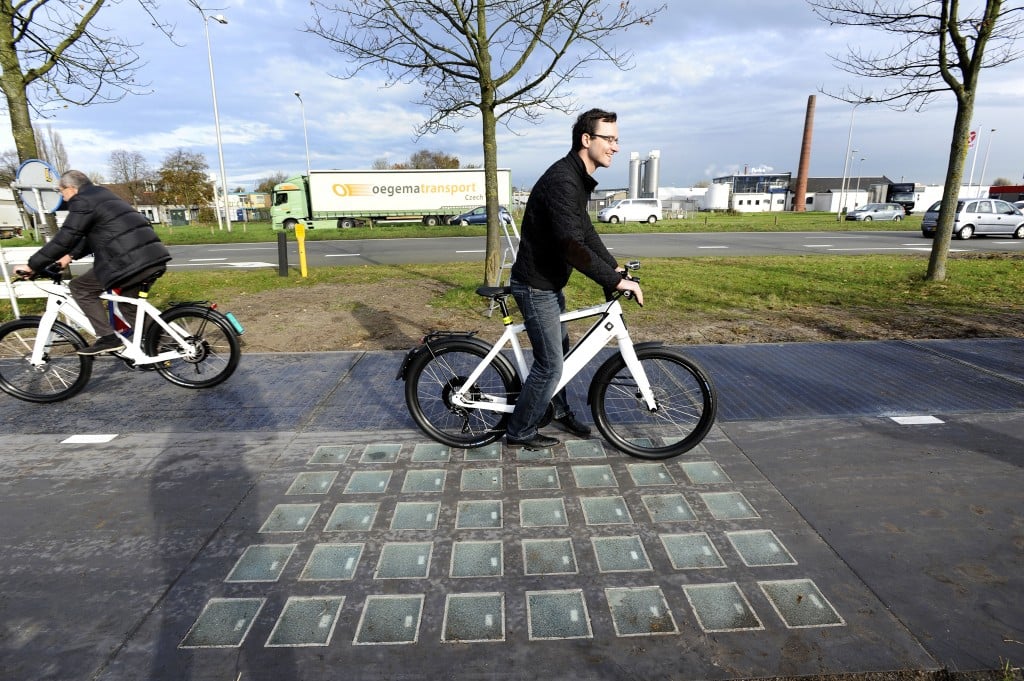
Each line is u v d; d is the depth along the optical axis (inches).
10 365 167.9
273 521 105.7
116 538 100.7
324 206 1230.3
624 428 140.6
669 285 372.2
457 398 129.9
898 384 171.3
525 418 124.5
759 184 3604.8
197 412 157.0
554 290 114.8
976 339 221.0
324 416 153.6
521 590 86.9
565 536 100.3
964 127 332.2
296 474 122.8
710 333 243.0
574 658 74.4
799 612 81.4
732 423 145.0
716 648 75.7
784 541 97.3
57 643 77.5
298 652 75.9
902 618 79.8
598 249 124.0
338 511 108.8
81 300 164.1
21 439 140.5
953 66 318.0
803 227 1152.2
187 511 109.0
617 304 122.2
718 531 100.7
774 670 72.1
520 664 73.5
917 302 307.0
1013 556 92.2
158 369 173.3
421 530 102.6
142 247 159.6
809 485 115.0
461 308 301.6
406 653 75.5
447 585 88.2
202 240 943.0
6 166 1784.0
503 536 100.5
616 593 86.0
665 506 108.9
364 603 84.6
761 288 358.6
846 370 185.0
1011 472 118.6
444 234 1013.2
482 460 128.5
